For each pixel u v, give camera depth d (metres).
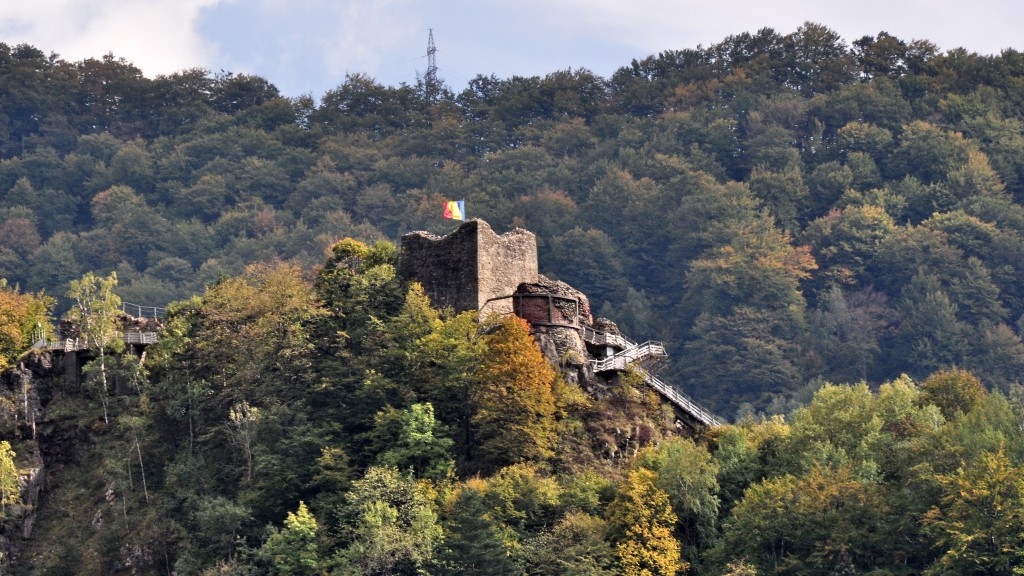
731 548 148.50
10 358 172.75
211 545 150.88
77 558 154.62
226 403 168.50
